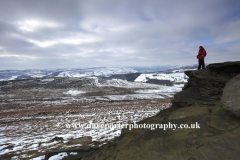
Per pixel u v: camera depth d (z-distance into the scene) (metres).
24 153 7.39
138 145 3.89
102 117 18.91
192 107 5.75
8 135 12.06
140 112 21.53
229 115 4.00
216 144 2.99
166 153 3.15
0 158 6.90
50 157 5.64
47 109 26.83
